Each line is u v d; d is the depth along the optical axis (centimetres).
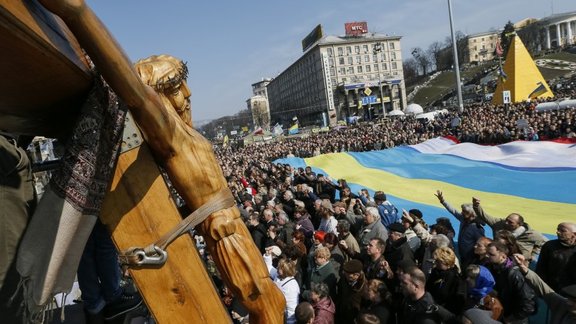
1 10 90
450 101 9088
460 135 2345
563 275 484
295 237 740
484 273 454
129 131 163
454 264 481
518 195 961
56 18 132
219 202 173
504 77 3941
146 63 187
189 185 169
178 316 171
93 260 202
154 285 169
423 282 434
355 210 875
